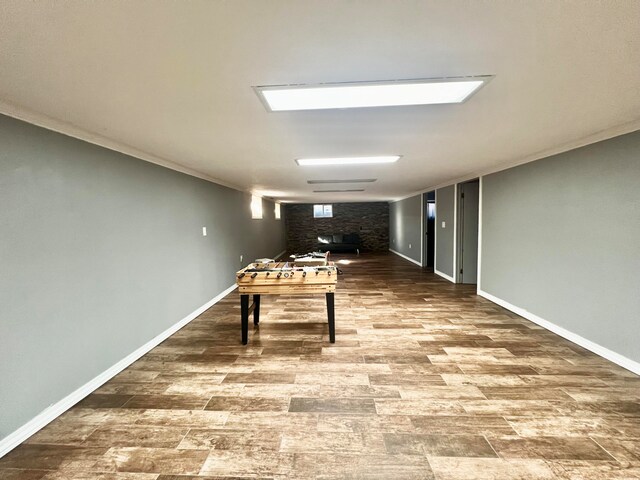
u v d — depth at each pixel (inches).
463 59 52.1
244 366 103.7
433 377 95.0
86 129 86.4
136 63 51.2
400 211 389.4
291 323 145.3
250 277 120.1
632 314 93.7
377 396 85.6
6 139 67.3
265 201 333.4
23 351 70.4
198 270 162.9
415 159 137.3
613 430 71.0
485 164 152.8
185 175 150.2
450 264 236.2
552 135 100.2
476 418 76.0
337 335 129.5
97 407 82.0
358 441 68.9
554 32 44.3
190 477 59.9
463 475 59.6
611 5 38.2
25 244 71.2
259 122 82.4
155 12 38.2
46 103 67.1
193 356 111.9
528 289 143.8
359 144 108.0
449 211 236.1
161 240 128.1
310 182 213.0
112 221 99.7
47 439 70.2
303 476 59.9
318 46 47.5
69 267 83.0
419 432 71.4
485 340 121.8
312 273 119.3
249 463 63.1
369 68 54.8
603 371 95.9
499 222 167.2
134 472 61.1
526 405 80.7
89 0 35.4
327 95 66.0
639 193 90.0
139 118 78.0
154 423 75.4
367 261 345.1
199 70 54.1
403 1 37.2
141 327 113.4
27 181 71.8
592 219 106.4
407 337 126.2
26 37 42.7
